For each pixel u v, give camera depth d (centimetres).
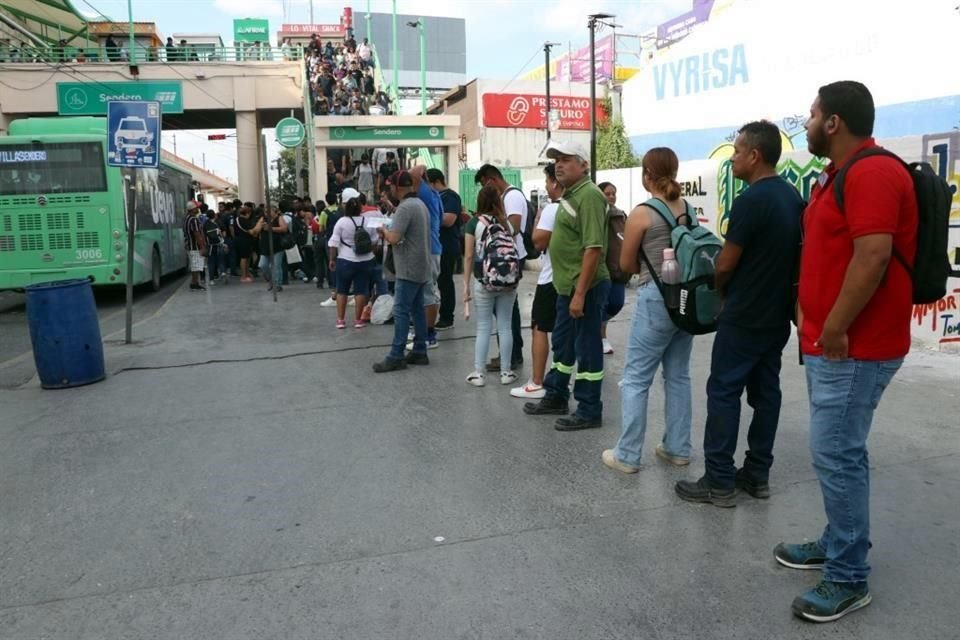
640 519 393
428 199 824
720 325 397
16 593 331
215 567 351
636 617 304
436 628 299
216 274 1769
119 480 462
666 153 430
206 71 2641
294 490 441
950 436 503
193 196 2223
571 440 517
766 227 372
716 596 319
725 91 2388
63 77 2595
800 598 303
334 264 1017
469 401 620
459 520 396
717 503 404
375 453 500
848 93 288
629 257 434
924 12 1731
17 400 655
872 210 271
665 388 469
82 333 695
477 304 663
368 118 2016
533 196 1869
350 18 5934
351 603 318
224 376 730
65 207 1348
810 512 397
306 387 681
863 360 289
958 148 720
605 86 4031
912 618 300
